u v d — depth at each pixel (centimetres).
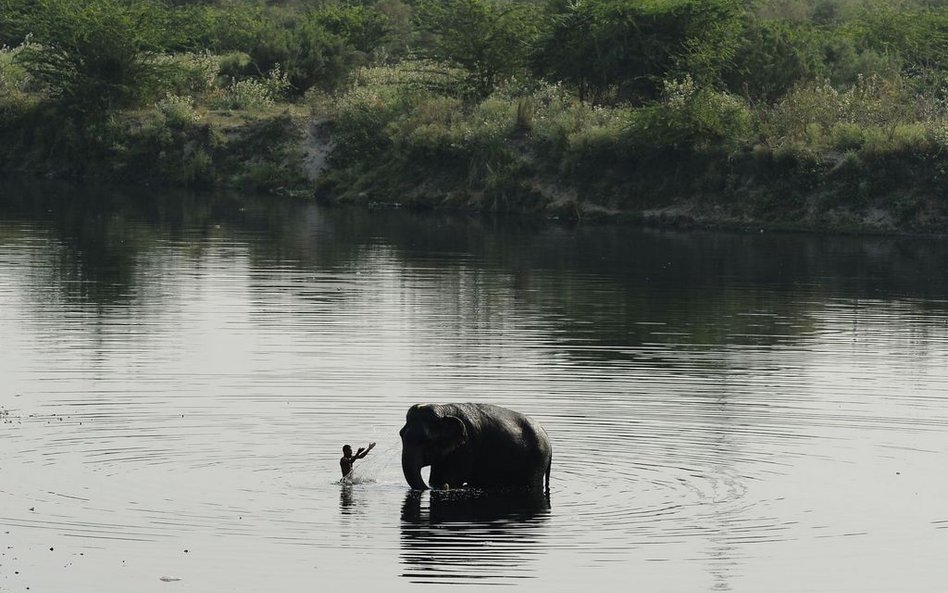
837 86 17500
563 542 4328
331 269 10544
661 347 7519
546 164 15450
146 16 19675
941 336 8038
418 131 16350
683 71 16475
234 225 13612
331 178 16712
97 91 18900
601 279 10269
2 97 19588
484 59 17838
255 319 8188
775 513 4631
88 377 6475
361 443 5431
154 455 5191
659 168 14875
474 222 14325
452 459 4956
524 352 7269
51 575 3981
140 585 3916
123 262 10719
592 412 5941
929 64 18988
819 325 8394
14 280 9644
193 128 18175
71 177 18312
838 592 3938
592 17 17150
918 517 4600
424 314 8494
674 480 4997
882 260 11719
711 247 12456
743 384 6562
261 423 5684
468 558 4166
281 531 4400
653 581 3994
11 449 5222
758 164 14388
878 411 6062
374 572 4034
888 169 14000
